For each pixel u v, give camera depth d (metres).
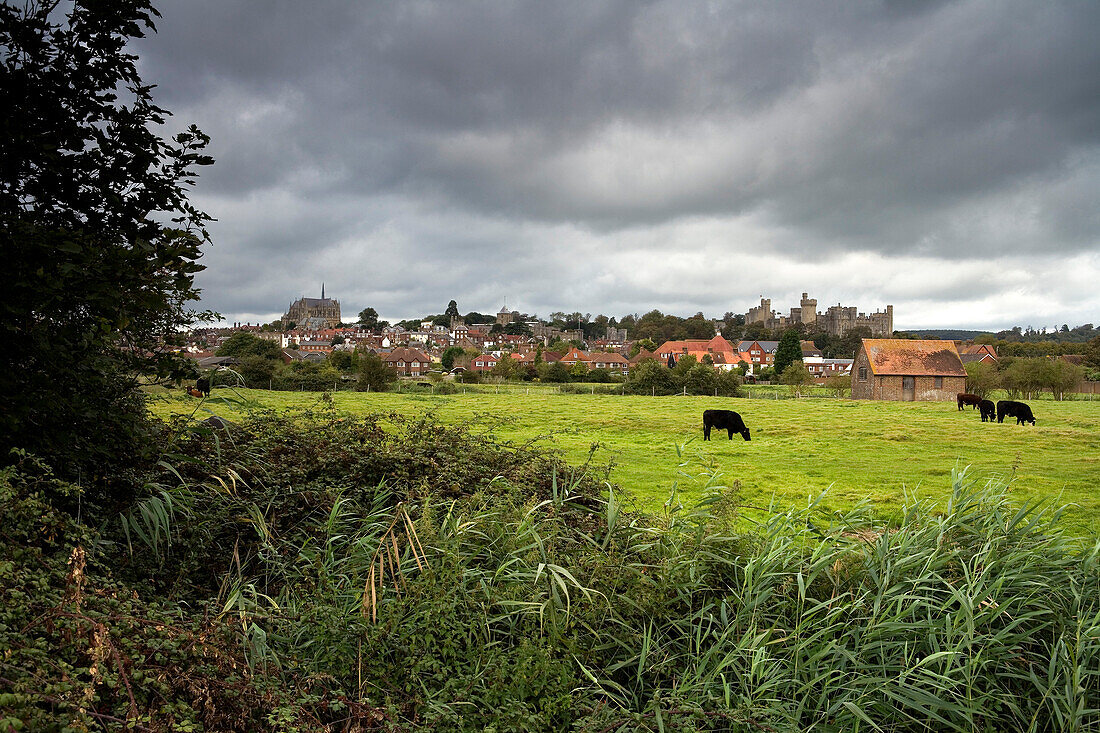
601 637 5.71
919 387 69.06
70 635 3.38
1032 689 5.69
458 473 8.35
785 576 6.58
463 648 5.15
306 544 6.42
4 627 3.22
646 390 72.06
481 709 4.54
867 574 6.57
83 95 6.12
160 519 5.78
